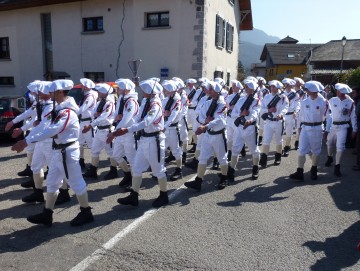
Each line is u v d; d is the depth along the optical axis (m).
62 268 3.55
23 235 4.29
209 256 3.82
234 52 21.77
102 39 16.78
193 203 5.46
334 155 9.20
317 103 6.51
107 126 6.49
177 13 14.98
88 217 4.63
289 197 5.79
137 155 5.20
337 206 5.39
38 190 5.37
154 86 5.18
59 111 4.23
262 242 4.17
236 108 6.77
